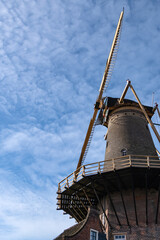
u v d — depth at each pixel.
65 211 22.53
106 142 24.20
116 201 19.84
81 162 27.89
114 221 19.06
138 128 23.36
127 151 21.47
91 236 16.34
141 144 22.06
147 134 23.62
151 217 18.31
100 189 20.59
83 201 22.23
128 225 18.41
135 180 18.91
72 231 17.38
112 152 22.14
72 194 21.30
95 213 17.48
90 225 16.67
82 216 22.30
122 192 19.98
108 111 25.86
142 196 19.28
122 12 26.88
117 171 17.95
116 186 19.81
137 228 18.16
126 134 22.84
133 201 19.27
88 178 18.67
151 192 19.36
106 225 19.28
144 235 17.70
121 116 24.58
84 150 28.16
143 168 17.58
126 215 18.12
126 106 25.11
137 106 25.20
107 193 20.75
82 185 19.73
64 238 15.05
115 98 26.61
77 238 15.57
